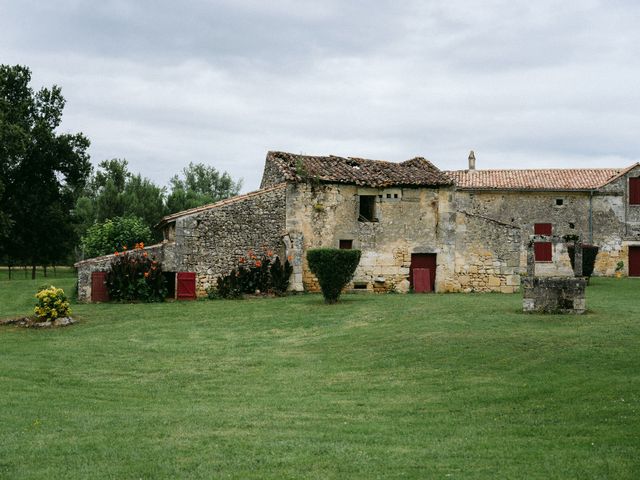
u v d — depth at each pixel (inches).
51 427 351.6
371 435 335.3
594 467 273.7
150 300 882.1
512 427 343.0
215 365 532.4
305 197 973.8
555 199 1347.2
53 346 603.5
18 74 1503.4
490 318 638.5
